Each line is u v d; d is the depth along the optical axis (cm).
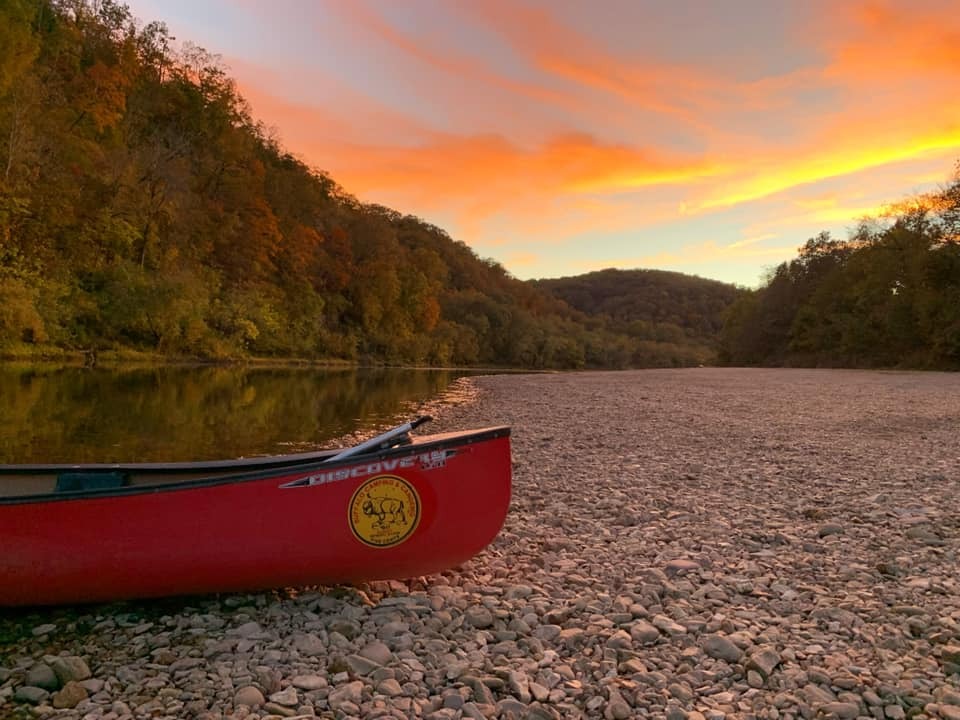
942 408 1972
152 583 434
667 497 796
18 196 3334
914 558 556
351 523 452
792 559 559
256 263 5834
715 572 527
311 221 7569
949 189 4500
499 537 623
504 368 9488
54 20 4406
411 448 460
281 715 313
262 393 2466
